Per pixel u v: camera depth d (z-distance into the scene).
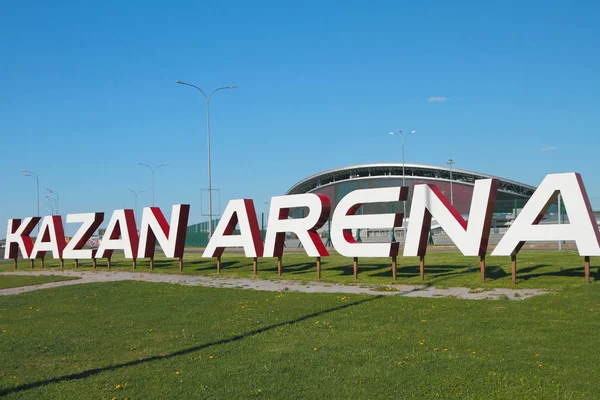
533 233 20.47
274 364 10.46
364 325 14.03
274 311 16.83
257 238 28.67
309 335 13.04
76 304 20.44
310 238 26.16
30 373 10.60
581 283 19.86
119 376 10.07
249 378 9.59
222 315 16.55
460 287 21.19
